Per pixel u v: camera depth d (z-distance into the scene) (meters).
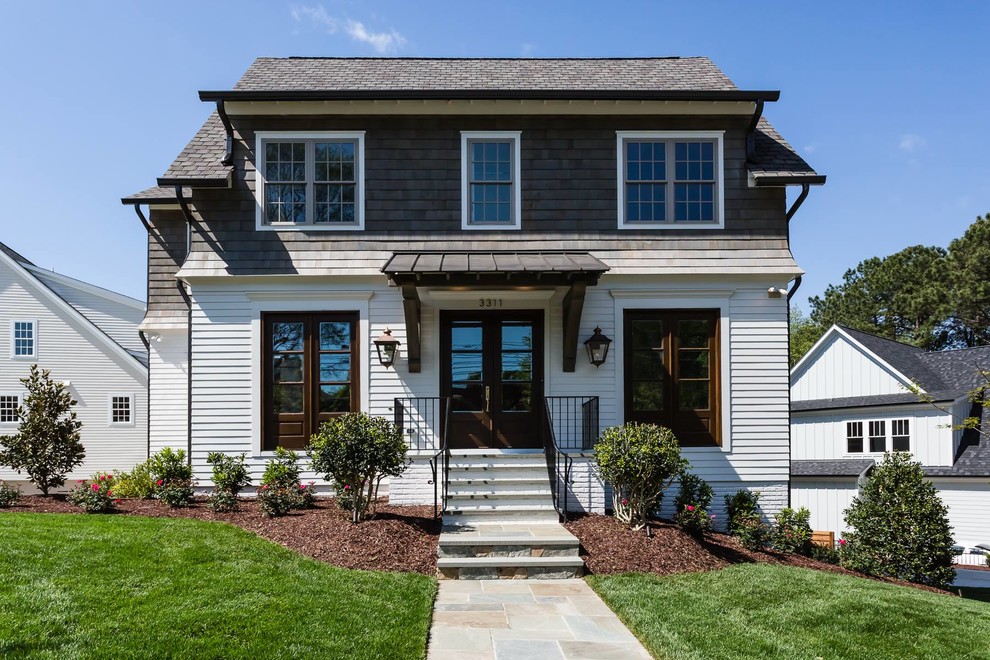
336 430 8.38
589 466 9.89
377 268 10.75
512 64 13.54
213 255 10.69
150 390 12.12
